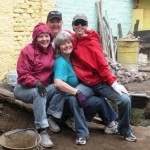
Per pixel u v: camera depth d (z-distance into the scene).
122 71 5.70
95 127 3.27
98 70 2.85
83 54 2.87
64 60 2.86
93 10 6.61
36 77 2.81
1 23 4.45
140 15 7.89
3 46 4.51
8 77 4.15
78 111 2.83
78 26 2.82
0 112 3.28
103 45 6.64
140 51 7.93
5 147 2.31
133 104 4.39
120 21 7.53
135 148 2.81
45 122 2.71
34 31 2.78
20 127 3.06
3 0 4.44
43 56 2.83
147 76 6.16
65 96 2.87
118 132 3.06
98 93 2.99
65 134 3.03
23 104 3.40
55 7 5.40
